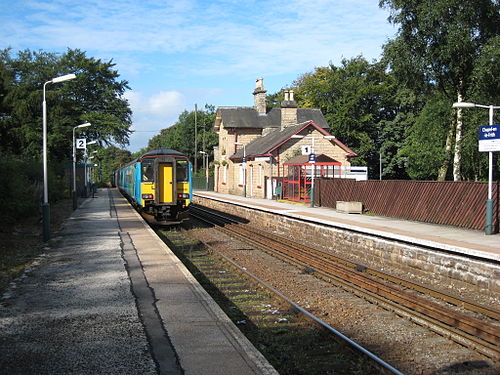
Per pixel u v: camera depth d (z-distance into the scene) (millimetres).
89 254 12492
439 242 11328
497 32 26156
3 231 16688
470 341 6961
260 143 38906
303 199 28484
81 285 8992
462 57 26141
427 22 25906
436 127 29297
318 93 53094
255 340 7230
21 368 5156
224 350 5703
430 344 7023
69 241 15008
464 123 26688
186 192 21297
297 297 9758
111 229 18281
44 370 5109
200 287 8820
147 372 5062
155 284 9055
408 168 45875
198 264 13414
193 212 31750
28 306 7566
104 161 114188
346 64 52688
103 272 10172
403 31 27359
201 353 5605
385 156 50156
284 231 20656
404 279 10797
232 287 10703
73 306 7566
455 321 7641
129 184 30031
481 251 9945
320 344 7066
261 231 19766
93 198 43188
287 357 6547
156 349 5727
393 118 52500
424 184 17281
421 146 32094
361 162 49156
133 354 5562
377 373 6035
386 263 12891
